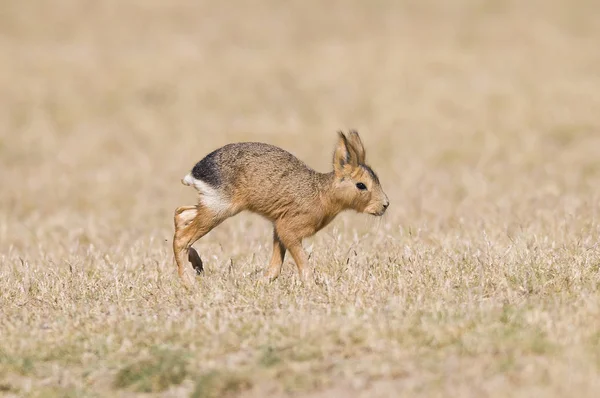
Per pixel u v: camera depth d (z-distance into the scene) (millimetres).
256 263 24453
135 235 31594
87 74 67375
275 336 17547
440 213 32500
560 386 14430
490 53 73500
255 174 22266
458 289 20547
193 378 16344
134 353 17500
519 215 30734
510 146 49406
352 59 71812
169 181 44250
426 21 84750
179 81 65812
